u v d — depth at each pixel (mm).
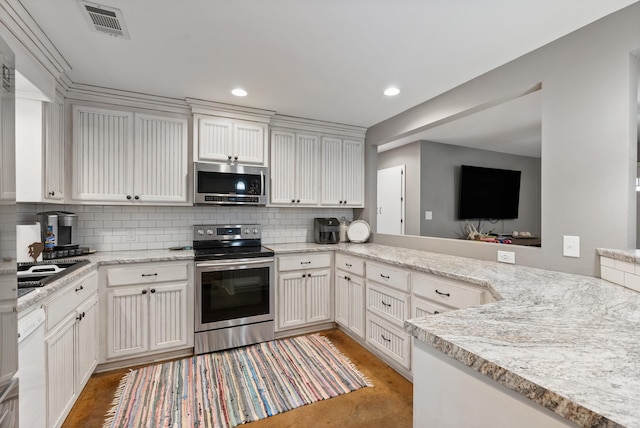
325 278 3043
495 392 698
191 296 2492
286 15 1562
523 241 4355
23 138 1953
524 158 5551
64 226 2357
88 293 1976
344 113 3078
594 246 1604
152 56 1963
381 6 1491
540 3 1464
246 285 2678
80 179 2367
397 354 2240
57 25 1628
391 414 1819
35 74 1723
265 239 3332
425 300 2008
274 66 2102
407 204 4621
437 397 860
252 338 2701
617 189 1523
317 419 1771
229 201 2803
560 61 1746
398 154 4805
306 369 2307
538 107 3014
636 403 526
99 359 2193
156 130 2615
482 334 853
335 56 1969
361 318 2654
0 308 887
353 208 3758
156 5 1478
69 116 2355
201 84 2387
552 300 1195
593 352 741
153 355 2406
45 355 1396
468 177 4727
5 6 1399
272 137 3092
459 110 2400
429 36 1747
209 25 1643
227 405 1877
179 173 2691
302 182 3242
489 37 1750
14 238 979
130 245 2750
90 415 1782
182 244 2943
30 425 1229
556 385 588
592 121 1610
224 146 2820
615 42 1524
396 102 2768
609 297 1233
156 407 1854
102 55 1946
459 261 2174
